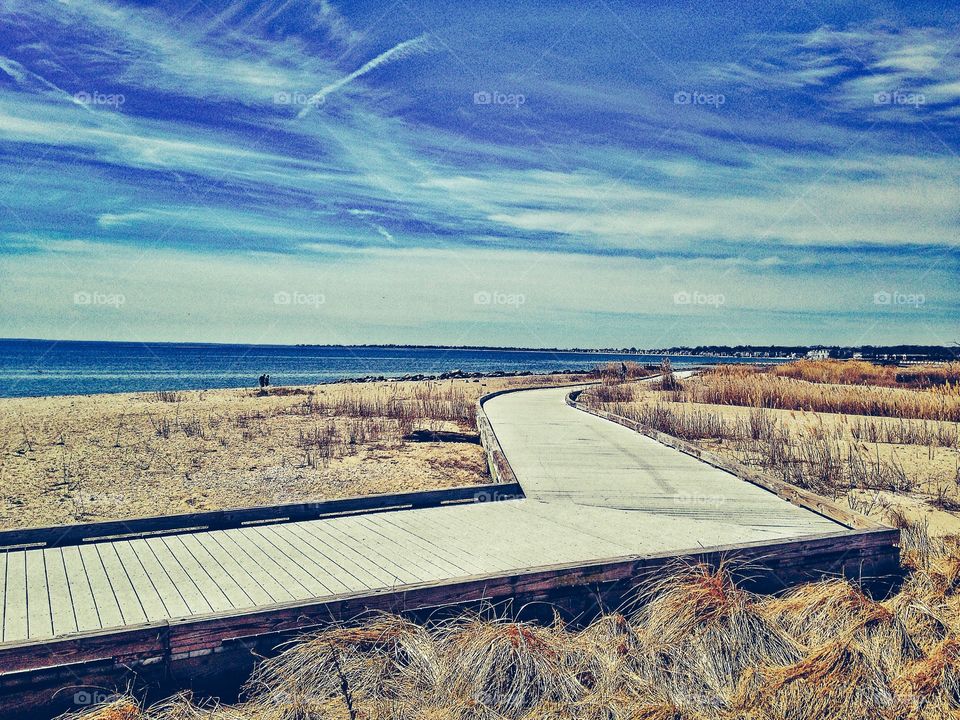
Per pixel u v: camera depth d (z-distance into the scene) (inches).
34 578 258.4
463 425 772.0
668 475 437.4
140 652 207.5
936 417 825.5
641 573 266.8
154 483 497.4
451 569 266.8
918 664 224.1
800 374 1466.5
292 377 2689.5
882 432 681.6
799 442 640.4
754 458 565.6
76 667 202.1
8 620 221.9
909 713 203.2
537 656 214.1
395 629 223.9
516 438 600.1
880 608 253.1
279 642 222.1
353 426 763.4
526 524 328.2
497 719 197.5
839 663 214.7
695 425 716.0
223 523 322.0
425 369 3750.0
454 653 217.6
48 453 602.5
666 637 232.8
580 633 239.8
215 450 618.8
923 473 500.1
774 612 259.3
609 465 469.7
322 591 245.0
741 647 226.2
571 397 1059.9
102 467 547.2
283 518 336.8
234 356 6230.3
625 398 1107.3
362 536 309.0
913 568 305.0
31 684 198.2
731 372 1561.3
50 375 2802.7
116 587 249.8
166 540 303.4
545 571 253.8
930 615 252.7
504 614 239.0
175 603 235.3
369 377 2245.3
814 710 201.6
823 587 270.1
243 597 240.1
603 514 345.7
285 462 568.7
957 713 202.1
